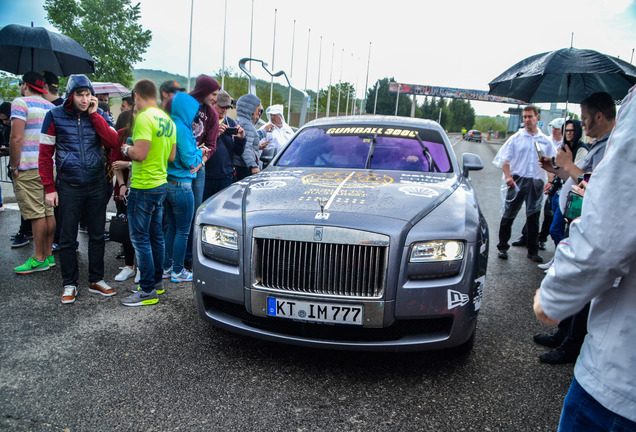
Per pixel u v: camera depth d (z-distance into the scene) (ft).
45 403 7.11
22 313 10.57
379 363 8.75
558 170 11.34
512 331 10.57
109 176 12.78
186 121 11.98
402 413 7.15
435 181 10.36
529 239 17.33
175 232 13.29
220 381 7.90
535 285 14.20
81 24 102.17
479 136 196.75
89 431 6.48
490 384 8.13
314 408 7.20
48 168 10.98
